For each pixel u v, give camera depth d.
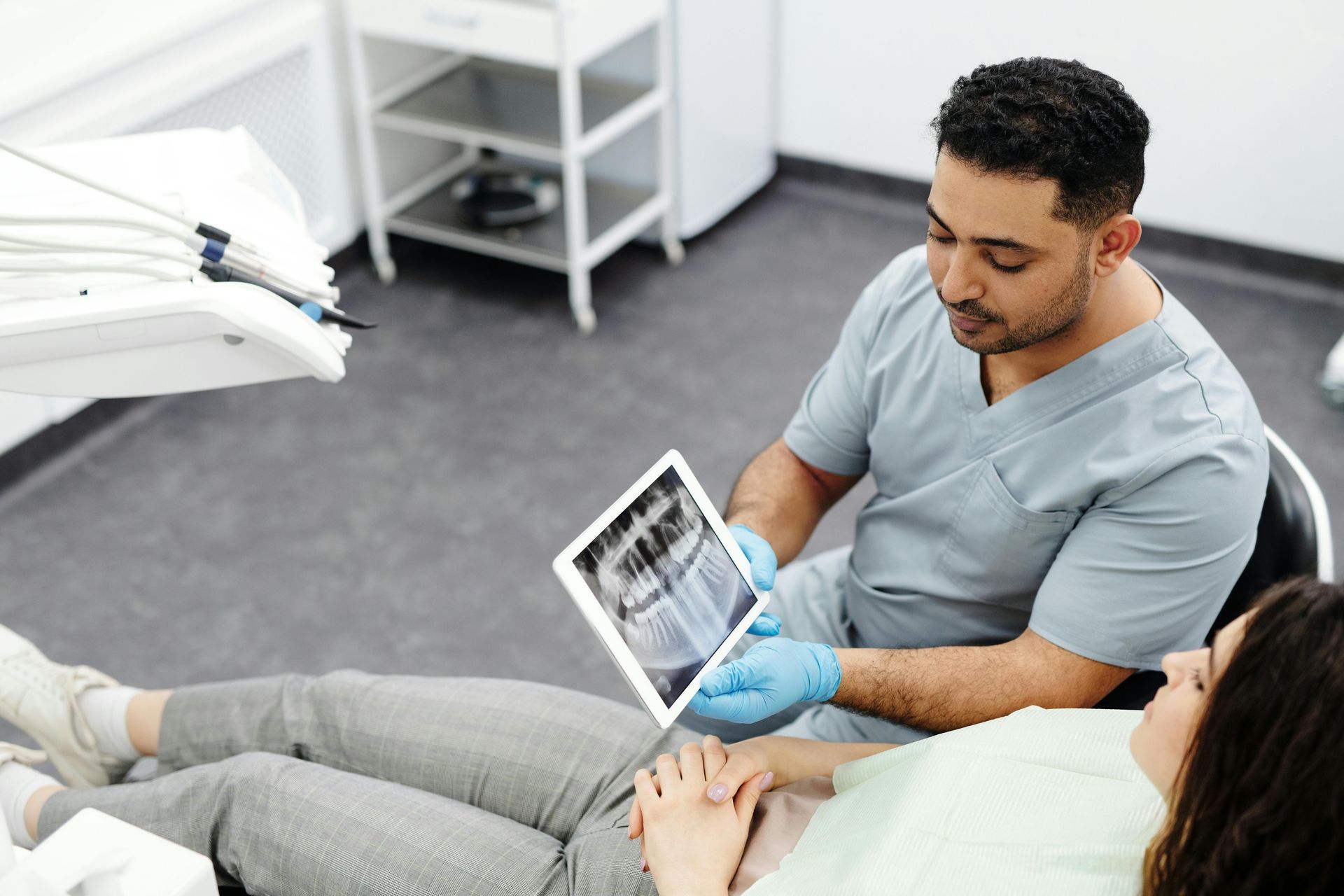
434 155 3.26
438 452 2.56
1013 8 2.99
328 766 1.30
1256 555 1.23
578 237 2.79
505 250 2.91
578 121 2.67
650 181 3.13
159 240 0.99
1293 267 2.98
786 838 1.12
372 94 2.97
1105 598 1.20
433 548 2.33
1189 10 2.80
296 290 1.03
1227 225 3.01
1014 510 1.27
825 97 3.34
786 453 1.53
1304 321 2.86
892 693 1.23
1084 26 2.93
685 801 1.11
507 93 2.97
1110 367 1.21
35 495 2.43
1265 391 2.64
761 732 1.47
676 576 1.12
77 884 0.83
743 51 3.15
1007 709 1.22
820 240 3.26
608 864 1.15
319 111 2.87
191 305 0.93
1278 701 0.76
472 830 1.17
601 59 3.02
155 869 0.86
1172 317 1.23
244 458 2.54
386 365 2.80
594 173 3.20
